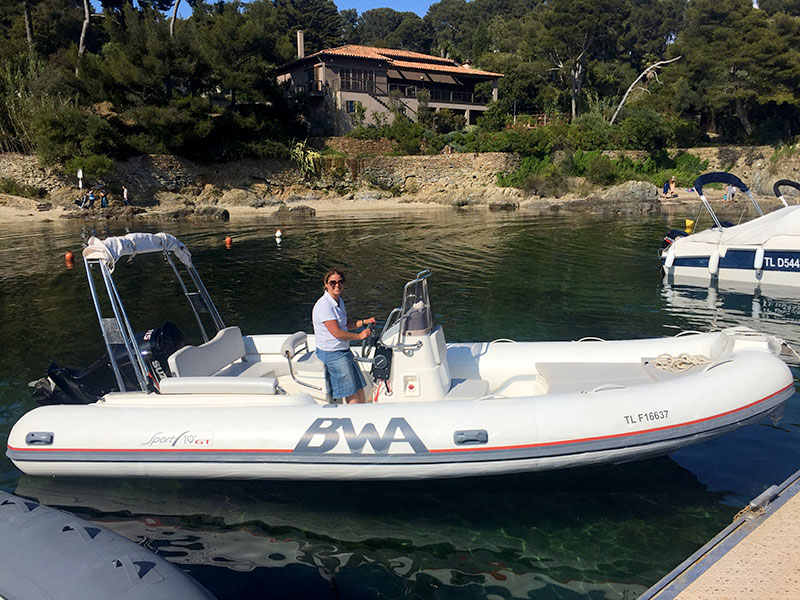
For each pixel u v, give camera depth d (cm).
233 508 472
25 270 1586
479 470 457
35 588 309
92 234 2339
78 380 554
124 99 3609
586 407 464
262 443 463
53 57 4353
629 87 5762
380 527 445
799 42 4725
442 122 4762
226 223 2855
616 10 5091
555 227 2522
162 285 1378
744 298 1164
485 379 614
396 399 534
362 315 1064
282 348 614
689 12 5131
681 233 1595
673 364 556
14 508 368
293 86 4778
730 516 448
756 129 4944
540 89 5300
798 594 309
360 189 4169
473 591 374
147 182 3603
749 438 568
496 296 1205
